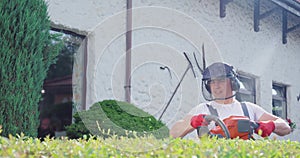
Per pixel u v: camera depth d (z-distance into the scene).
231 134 2.34
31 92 2.87
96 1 4.63
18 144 1.50
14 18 2.81
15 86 2.78
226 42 6.50
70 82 10.17
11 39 2.79
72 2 4.39
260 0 6.96
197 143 1.66
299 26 7.77
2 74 2.73
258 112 3.01
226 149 1.56
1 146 1.42
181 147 1.56
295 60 8.56
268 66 7.57
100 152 1.43
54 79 10.27
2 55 2.74
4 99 2.72
